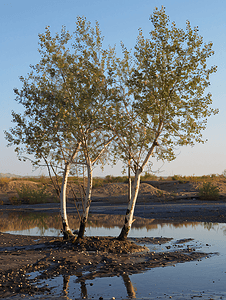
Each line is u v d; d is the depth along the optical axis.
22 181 41.66
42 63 13.55
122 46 11.85
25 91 13.42
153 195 32.34
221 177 45.72
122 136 11.64
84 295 7.48
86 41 12.43
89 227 18.09
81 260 10.30
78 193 33.84
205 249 12.14
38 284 8.23
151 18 11.43
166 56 11.38
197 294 7.38
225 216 21.22
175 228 17.58
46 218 23.02
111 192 36.78
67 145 12.92
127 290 7.78
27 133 13.05
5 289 7.86
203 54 11.31
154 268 9.63
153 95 11.45
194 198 31.52
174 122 11.59
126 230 12.60
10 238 15.18
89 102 11.45
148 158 12.10
